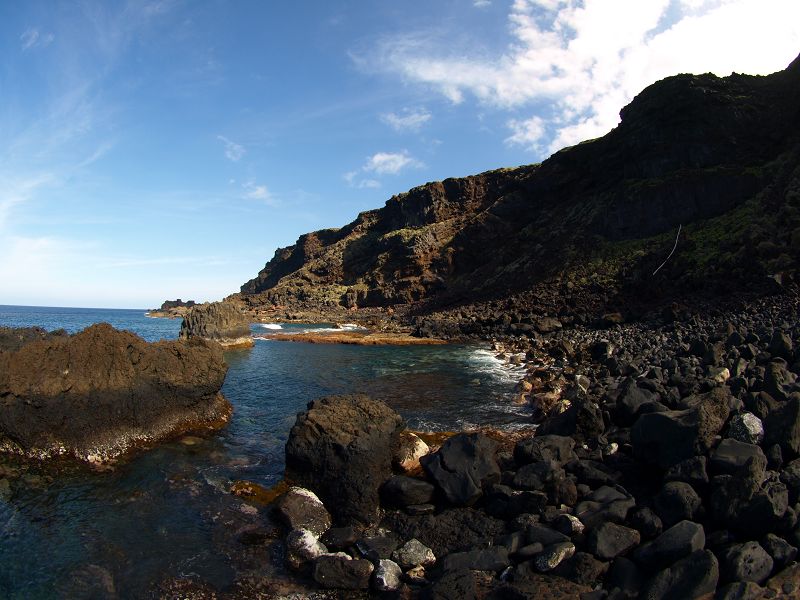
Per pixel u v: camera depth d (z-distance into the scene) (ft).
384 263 303.27
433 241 284.82
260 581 24.57
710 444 28.25
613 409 40.09
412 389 67.82
